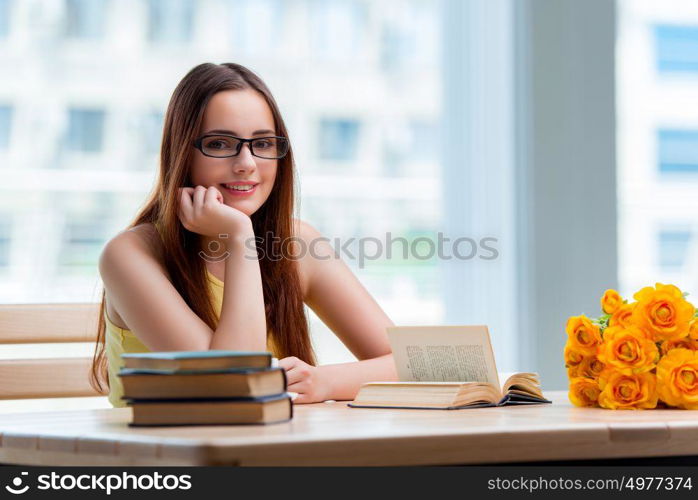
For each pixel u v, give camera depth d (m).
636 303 1.95
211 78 2.60
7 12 4.74
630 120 5.55
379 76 5.25
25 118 4.75
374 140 5.23
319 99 5.16
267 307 2.77
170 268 2.59
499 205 4.90
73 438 1.45
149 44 4.91
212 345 2.26
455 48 4.97
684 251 5.60
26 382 2.78
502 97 4.91
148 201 2.86
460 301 4.89
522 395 2.10
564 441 1.45
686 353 1.88
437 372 2.13
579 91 4.91
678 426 1.52
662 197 5.59
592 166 4.91
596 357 1.98
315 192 5.12
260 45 5.07
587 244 4.89
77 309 2.92
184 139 2.57
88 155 4.82
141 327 2.40
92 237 4.81
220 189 2.57
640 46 5.56
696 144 5.58
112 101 4.86
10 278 4.69
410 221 5.24
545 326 4.81
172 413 1.53
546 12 4.89
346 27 5.20
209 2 4.99
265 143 2.63
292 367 2.23
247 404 1.51
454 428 1.43
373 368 2.43
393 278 5.18
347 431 1.38
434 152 5.30
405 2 5.28
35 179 4.75
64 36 4.81
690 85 5.57
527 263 4.83
